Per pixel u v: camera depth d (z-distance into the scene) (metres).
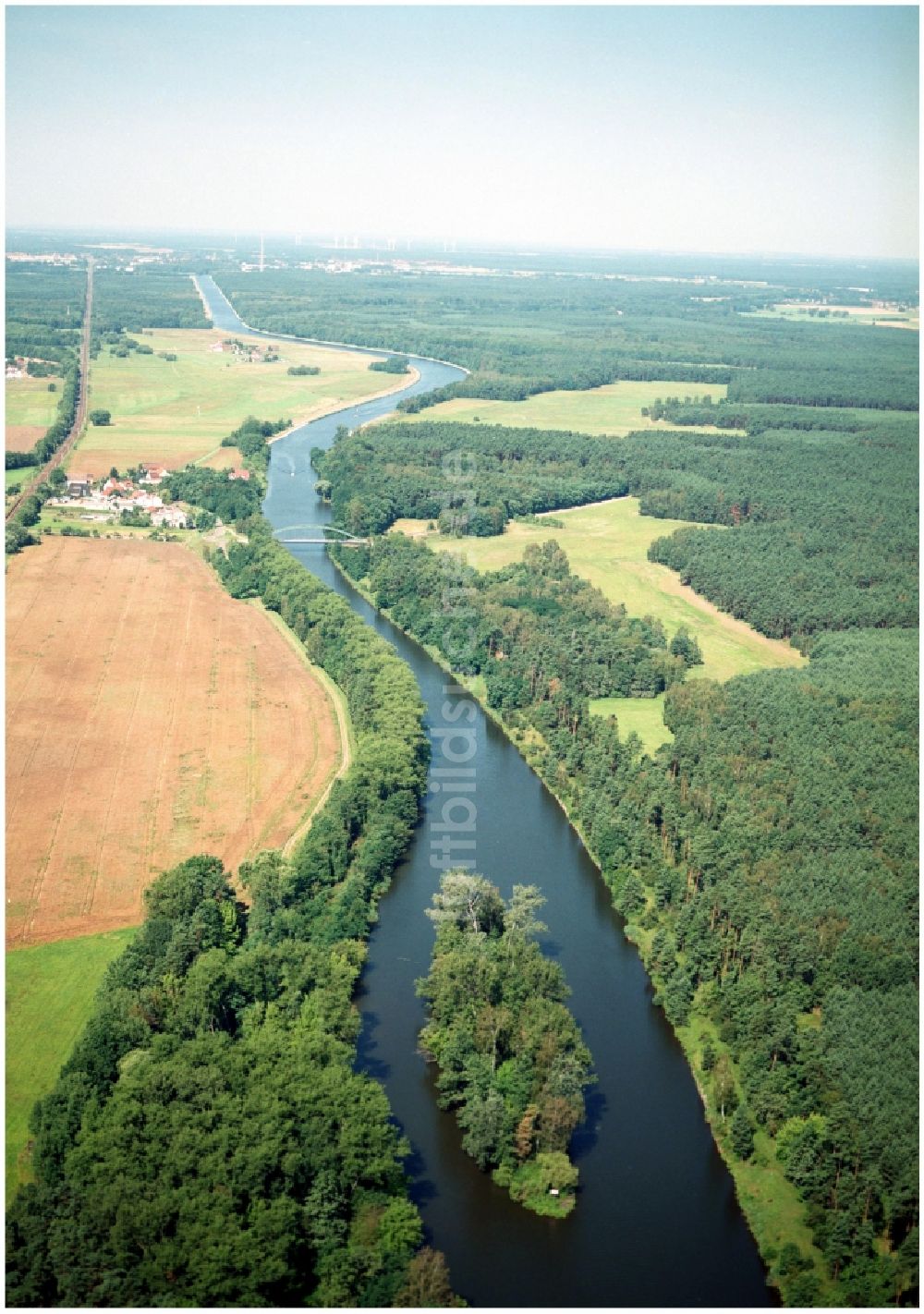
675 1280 179.62
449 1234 185.25
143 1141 181.62
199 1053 197.38
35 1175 184.75
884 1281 176.25
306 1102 187.88
